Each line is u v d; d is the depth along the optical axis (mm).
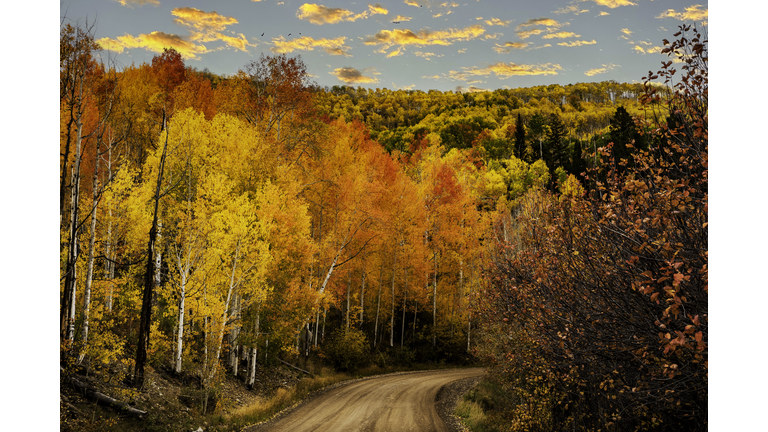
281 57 25031
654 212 4770
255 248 17625
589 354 6492
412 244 32281
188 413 13969
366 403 18281
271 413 15867
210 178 17781
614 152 6082
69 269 12273
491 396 17906
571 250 6617
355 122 41312
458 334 33906
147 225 17797
